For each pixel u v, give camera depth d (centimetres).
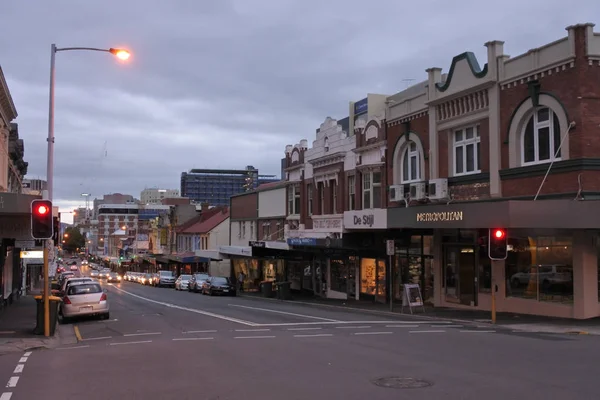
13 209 1694
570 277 1870
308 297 3578
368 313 2400
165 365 1105
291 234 3756
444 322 1947
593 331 1562
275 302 3328
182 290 5209
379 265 2981
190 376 991
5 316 2398
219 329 1753
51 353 1342
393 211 2434
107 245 15888
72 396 865
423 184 2491
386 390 854
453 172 2392
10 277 3369
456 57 2345
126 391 888
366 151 3041
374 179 2986
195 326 1862
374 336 1494
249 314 2327
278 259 4300
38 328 1712
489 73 2148
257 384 915
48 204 1584
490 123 2147
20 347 1448
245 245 5047
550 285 1950
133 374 1023
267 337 1509
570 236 1870
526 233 2056
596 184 1780
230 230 5469
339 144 3334
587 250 1830
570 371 980
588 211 1703
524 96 2002
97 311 2211
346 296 3334
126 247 12219
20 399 853
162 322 2042
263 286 3875
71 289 2223
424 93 2564
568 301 1878
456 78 2345
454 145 2398
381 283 2956
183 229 7525
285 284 3472
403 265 2798
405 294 2244
